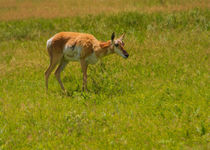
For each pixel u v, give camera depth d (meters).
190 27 41.22
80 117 18.72
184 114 19.14
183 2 53.56
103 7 54.78
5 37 45.91
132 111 20.08
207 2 51.94
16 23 51.84
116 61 30.73
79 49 25.34
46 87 26.48
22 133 18.22
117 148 16.00
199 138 16.36
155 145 15.99
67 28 47.97
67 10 55.72
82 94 23.73
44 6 61.34
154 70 28.39
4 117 20.38
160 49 33.41
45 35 46.28
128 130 17.89
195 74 26.48
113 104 21.72
